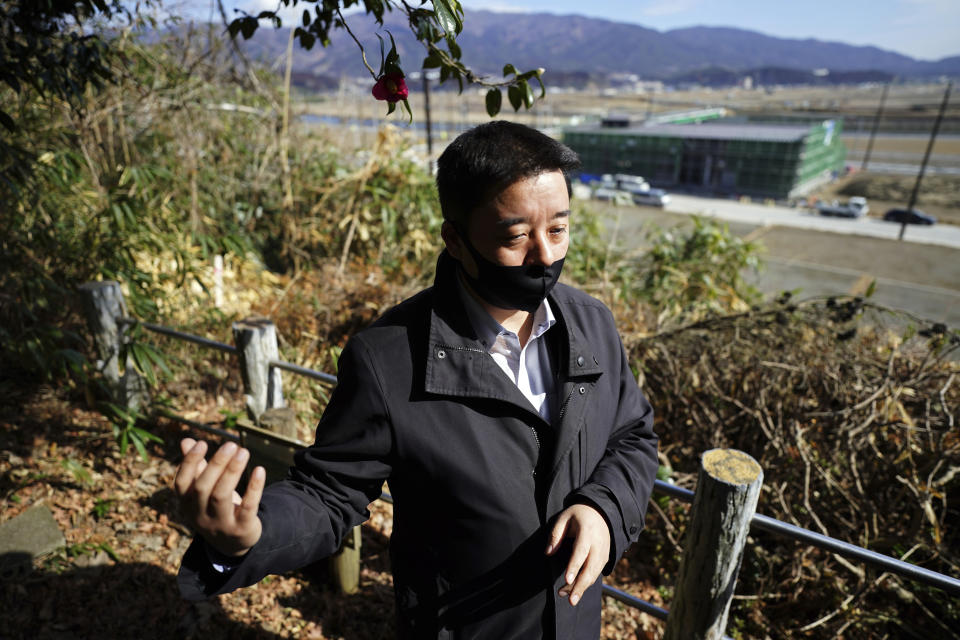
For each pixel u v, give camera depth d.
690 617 1.50
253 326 2.47
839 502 2.65
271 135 5.92
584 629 1.13
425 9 1.33
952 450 2.50
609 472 1.06
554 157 0.85
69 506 2.61
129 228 3.92
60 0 2.12
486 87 1.42
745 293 6.27
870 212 39.22
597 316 1.15
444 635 1.04
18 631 2.04
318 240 5.66
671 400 3.18
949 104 151.00
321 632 2.13
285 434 2.29
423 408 0.94
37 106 4.24
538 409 1.05
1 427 3.00
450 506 0.97
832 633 2.30
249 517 0.71
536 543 1.00
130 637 2.06
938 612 2.32
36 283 3.21
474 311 0.99
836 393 2.90
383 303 4.27
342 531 0.94
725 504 1.32
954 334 3.12
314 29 1.77
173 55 5.01
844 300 3.56
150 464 2.93
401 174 5.77
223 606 2.21
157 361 2.87
